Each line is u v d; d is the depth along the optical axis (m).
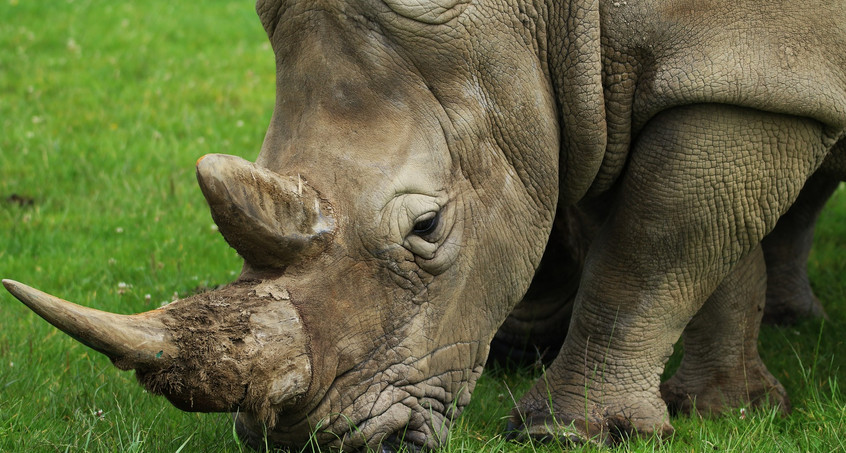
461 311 12.31
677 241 13.67
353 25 11.68
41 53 34.62
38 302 9.55
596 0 12.93
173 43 36.94
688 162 13.23
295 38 11.99
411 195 11.57
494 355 17.83
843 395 15.60
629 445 13.51
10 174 25.52
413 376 11.78
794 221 19.78
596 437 13.77
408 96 11.82
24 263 20.88
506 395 15.85
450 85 12.03
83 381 15.27
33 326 17.38
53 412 14.16
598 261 14.32
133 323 9.99
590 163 13.34
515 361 17.75
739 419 14.77
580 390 14.29
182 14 40.50
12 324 17.50
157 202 24.09
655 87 13.05
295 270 11.01
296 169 11.36
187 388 10.19
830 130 13.64
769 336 18.95
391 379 11.63
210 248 21.89
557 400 14.35
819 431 13.95
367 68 11.69
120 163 26.31
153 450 12.61
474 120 12.16
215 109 30.52
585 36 12.81
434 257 11.86
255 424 11.61
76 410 14.06
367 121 11.62
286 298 10.82
